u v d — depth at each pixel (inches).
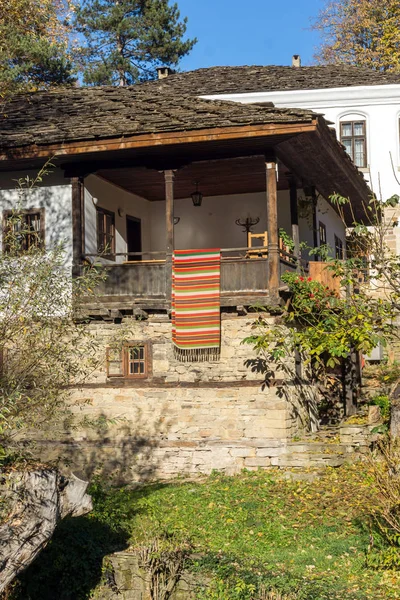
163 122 555.2
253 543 429.7
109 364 591.8
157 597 390.6
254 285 560.7
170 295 573.6
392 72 1127.6
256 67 1067.3
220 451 569.0
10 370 375.9
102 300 586.6
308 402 629.3
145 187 697.6
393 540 383.6
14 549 331.0
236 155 569.6
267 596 354.3
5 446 370.0
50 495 342.6
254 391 568.1
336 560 399.5
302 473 534.0
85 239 608.1
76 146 563.8
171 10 1492.4
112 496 510.6
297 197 689.6
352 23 1342.3
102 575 404.2
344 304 463.2
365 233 449.4
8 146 571.8
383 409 631.2
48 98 691.4
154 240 764.6
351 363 663.1
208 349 572.4
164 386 582.6
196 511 480.1
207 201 751.1
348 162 657.6
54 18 1066.7
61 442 595.5
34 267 394.9
